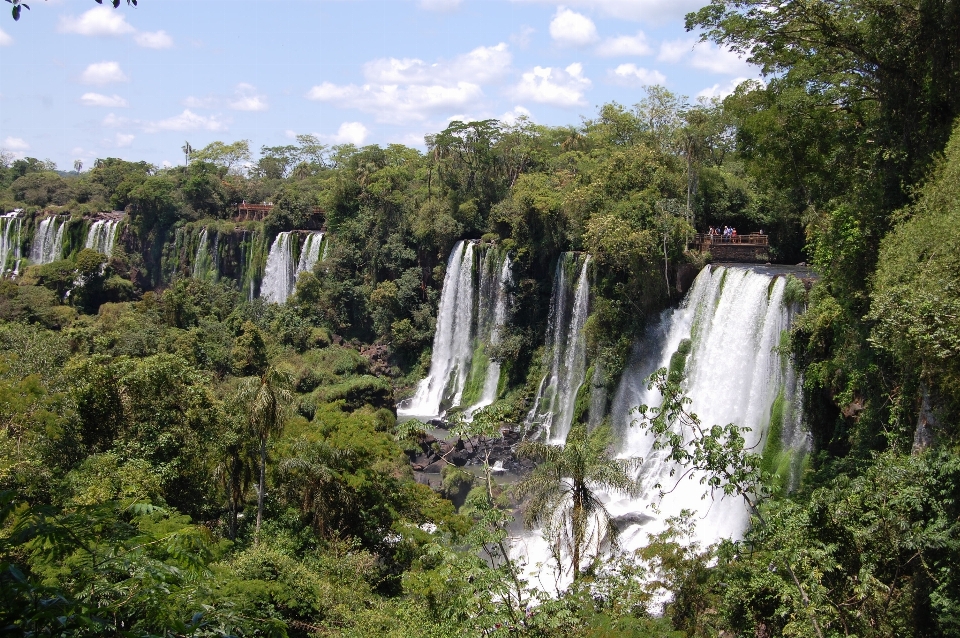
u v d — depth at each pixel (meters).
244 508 44.00
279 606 29.98
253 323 84.12
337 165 142.75
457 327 82.44
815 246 43.53
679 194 65.12
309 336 87.94
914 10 34.41
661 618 24.75
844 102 43.22
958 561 18.70
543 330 72.69
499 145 90.62
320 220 110.44
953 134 29.77
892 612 19.66
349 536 41.06
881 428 34.19
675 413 18.30
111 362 41.72
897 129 36.22
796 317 42.44
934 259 25.16
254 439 41.91
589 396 61.53
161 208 118.31
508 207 77.69
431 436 66.94
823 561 17.72
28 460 31.03
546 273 73.12
